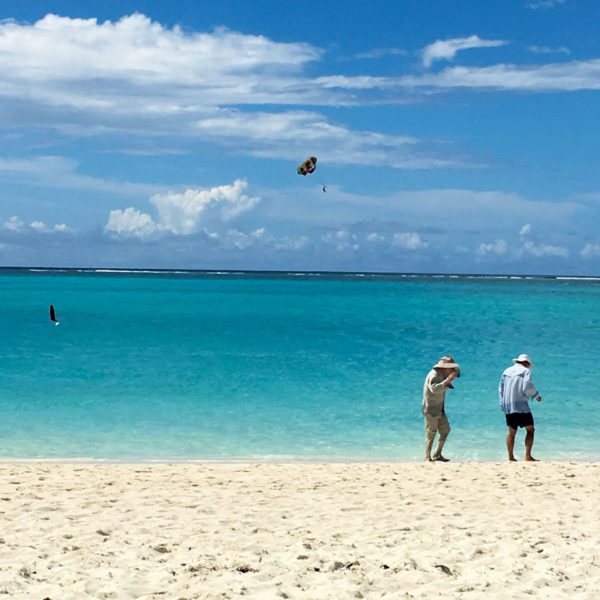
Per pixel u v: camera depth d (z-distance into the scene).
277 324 48.41
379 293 110.19
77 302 72.31
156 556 7.37
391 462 14.73
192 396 21.98
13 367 27.23
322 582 6.59
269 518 9.28
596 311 66.38
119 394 22.16
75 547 7.61
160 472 12.58
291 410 20.08
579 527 8.79
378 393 22.75
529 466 13.26
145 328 43.97
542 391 23.45
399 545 7.88
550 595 6.28
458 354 32.34
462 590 6.40
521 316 58.84
